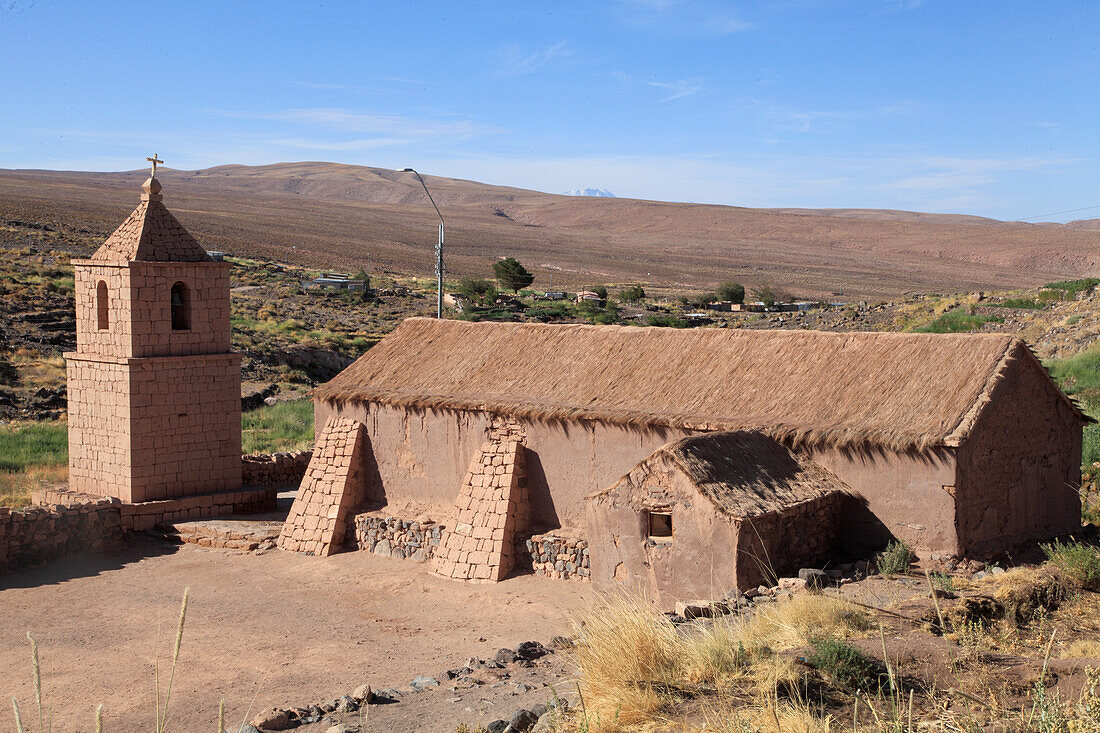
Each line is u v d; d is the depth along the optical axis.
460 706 10.41
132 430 23.25
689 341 20.73
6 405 39.75
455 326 24.39
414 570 20.06
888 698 8.52
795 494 16.19
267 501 25.77
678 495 15.88
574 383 20.56
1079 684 8.68
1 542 20.34
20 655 14.93
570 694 9.96
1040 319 49.12
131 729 11.44
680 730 8.03
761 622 11.20
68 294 58.44
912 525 16.23
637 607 11.34
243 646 15.35
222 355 24.94
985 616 11.77
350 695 11.43
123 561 21.31
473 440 20.98
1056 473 18.59
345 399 22.84
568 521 19.70
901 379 17.62
